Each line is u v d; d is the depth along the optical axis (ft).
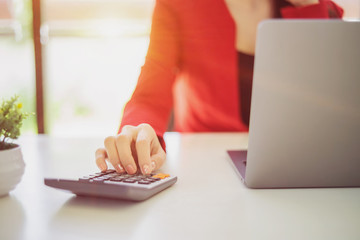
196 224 1.63
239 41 4.45
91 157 2.90
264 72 1.94
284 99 1.98
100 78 31.78
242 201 1.93
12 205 1.87
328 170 2.11
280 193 2.06
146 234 1.53
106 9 26.53
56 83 31.17
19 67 25.95
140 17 24.41
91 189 1.88
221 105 4.70
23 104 2.05
